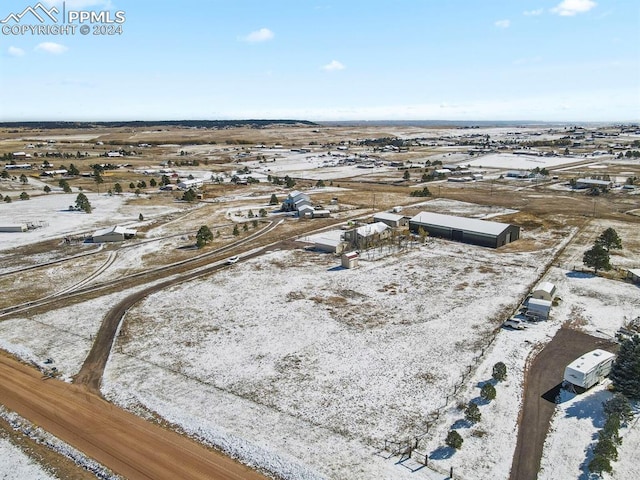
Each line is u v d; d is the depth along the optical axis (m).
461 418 31.42
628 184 124.88
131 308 49.97
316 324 45.66
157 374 37.00
